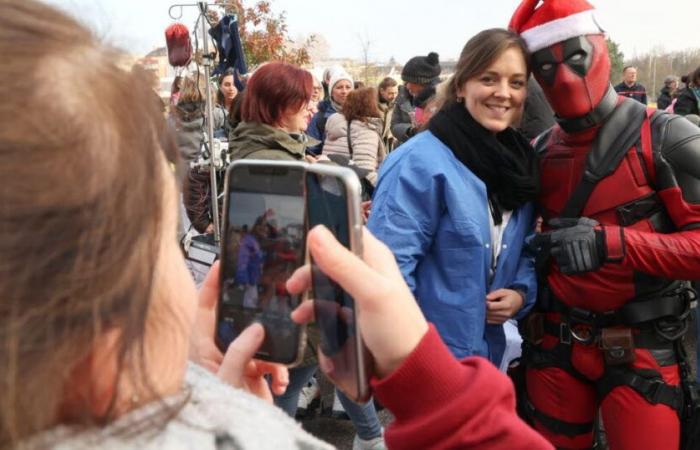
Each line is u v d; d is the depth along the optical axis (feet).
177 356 1.65
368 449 8.98
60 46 1.33
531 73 6.41
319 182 2.28
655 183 6.06
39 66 1.28
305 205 2.40
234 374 2.50
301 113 8.85
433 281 6.31
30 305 1.24
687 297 6.45
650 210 6.08
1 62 1.26
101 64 1.36
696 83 18.94
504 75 6.17
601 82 6.08
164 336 1.59
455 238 6.20
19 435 1.30
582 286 6.30
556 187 6.56
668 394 6.22
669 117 6.05
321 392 10.85
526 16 6.48
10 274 1.22
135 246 1.34
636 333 6.27
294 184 2.54
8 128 1.22
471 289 6.24
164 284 1.56
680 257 5.78
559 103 6.22
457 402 2.06
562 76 6.07
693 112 18.92
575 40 5.99
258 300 2.61
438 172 6.17
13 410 1.28
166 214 1.56
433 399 2.06
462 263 6.22
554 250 6.11
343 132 16.44
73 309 1.27
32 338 1.25
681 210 5.93
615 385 6.36
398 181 6.29
